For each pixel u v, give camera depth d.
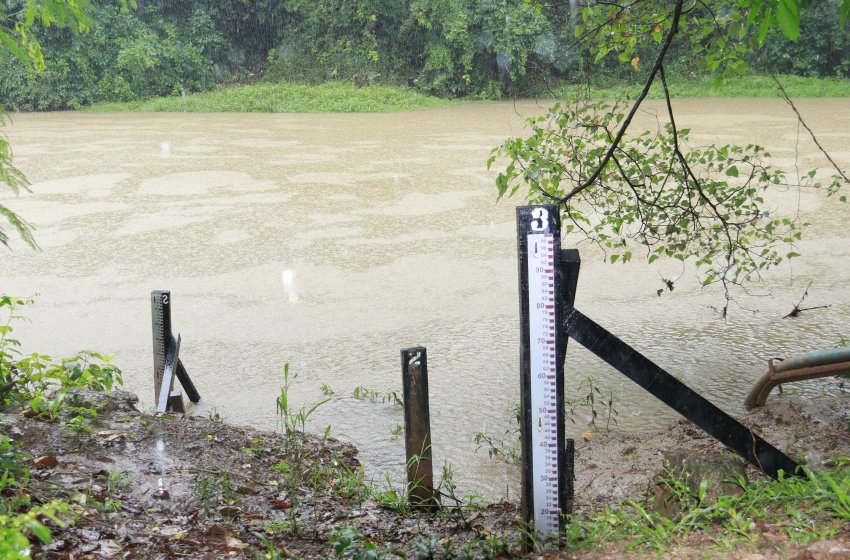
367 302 8.66
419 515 4.06
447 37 31.77
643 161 5.28
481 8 31.31
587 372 6.88
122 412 4.96
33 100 31.81
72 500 3.40
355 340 7.62
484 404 6.24
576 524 3.11
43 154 19.17
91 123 26.50
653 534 2.85
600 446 5.42
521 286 3.01
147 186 15.09
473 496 4.48
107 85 32.84
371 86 33.31
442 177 15.43
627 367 3.10
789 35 2.77
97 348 7.41
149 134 23.05
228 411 6.21
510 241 10.93
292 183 15.16
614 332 7.58
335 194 14.10
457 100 32.47
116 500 3.60
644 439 5.48
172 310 8.47
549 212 2.97
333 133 22.69
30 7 4.12
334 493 4.43
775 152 16.78
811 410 5.71
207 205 13.42
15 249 10.88
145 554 3.04
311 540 3.54
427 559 3.16
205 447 4.63
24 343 7.50
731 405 5.97
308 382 6.74
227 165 17.28
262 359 7.22
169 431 4.77
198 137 22.20
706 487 3.03
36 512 2.22
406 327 7.93
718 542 2.66
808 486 3.08
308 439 5.51
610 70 27.58
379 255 10.38
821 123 21.59
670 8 4.96
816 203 12.53
